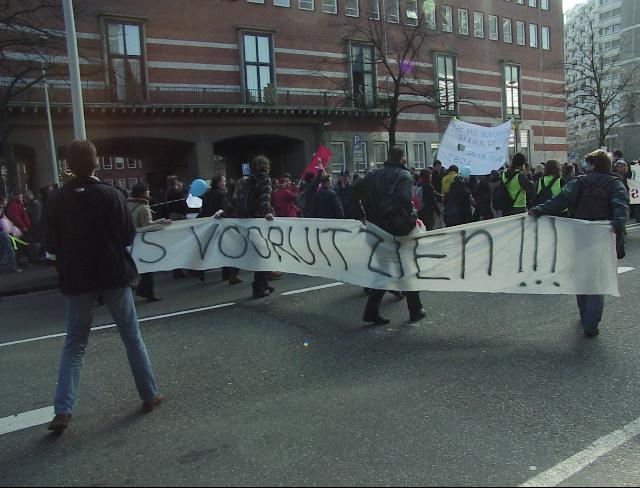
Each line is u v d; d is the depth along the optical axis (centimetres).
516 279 541
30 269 1243
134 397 410
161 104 2161
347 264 615
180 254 762
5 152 1727
